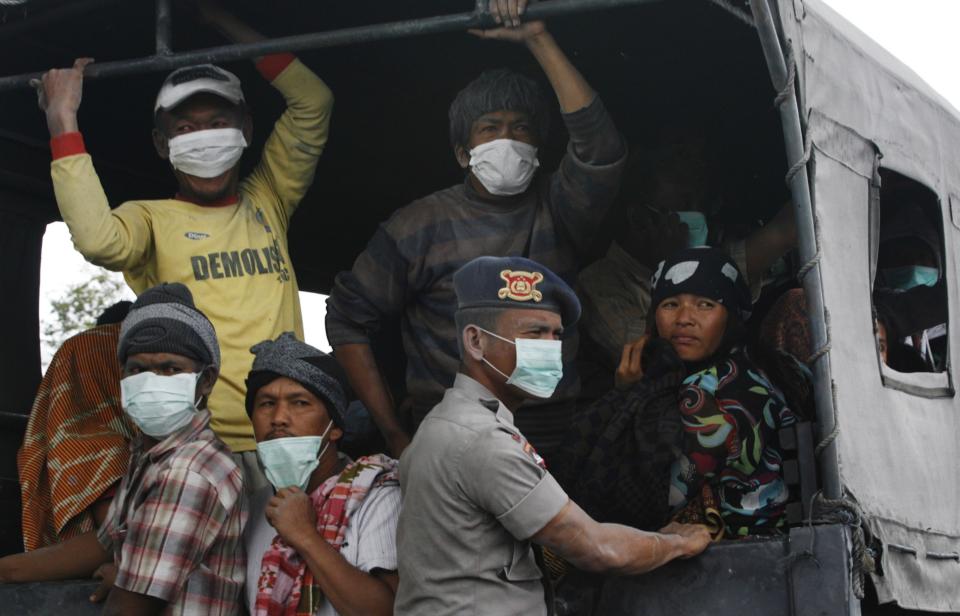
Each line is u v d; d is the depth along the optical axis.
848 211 3.92
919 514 3.99
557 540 3.06
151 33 4.81
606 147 4.09
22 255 5.25
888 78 4.46
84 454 4.01
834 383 3.40
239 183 4.65
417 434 3.24
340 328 4.43
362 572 3.34
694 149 4.59
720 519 3.55
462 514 3.08
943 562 4.12
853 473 3.55
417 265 4.33
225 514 3.50
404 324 4.45
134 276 4.37
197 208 4.37
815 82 3.85
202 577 3.46
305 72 4.62
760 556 3.29
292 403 3.54
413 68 5.23
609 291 4.61
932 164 4.75
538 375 3.23
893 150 4.37
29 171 5.26
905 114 4.54
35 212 5.31
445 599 3.06
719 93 4.99
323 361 3.61
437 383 4.31
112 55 5.00
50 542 4.15
